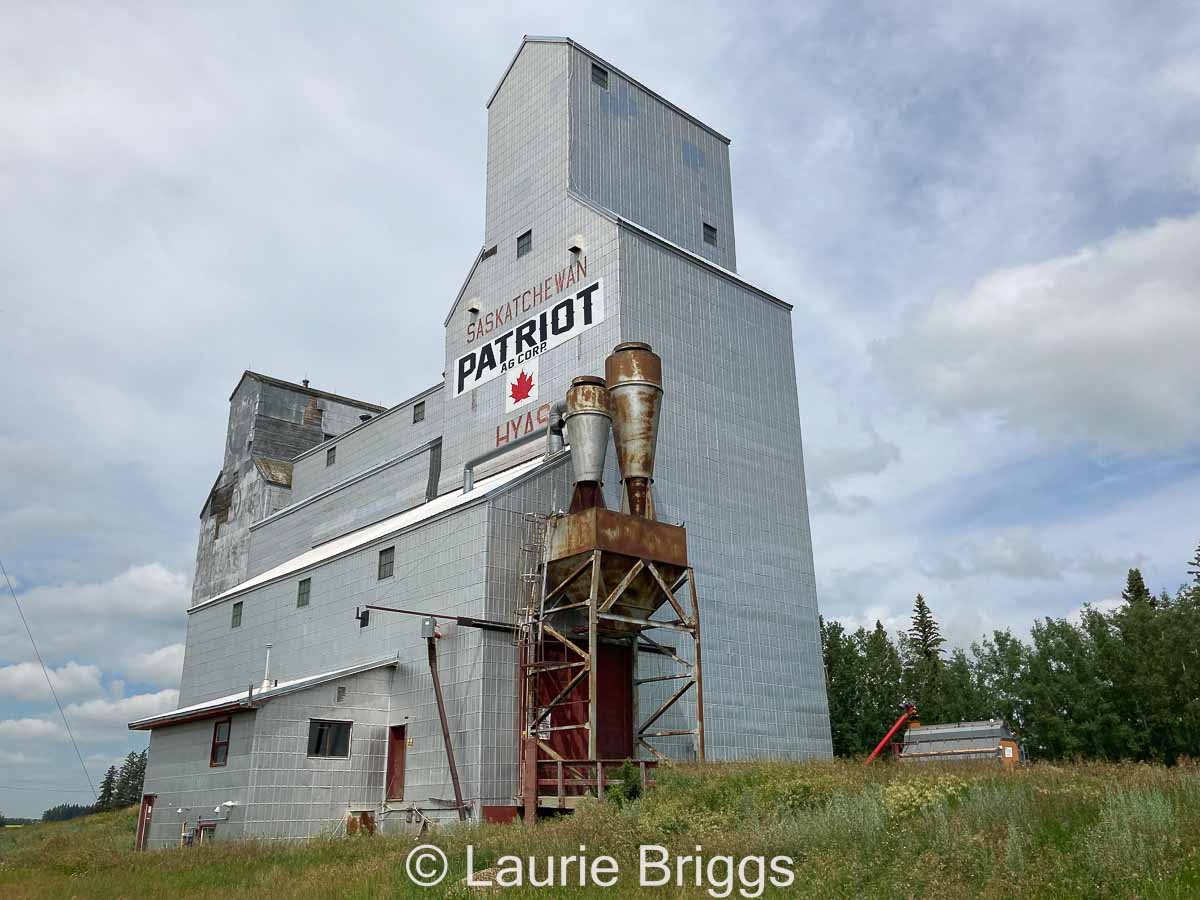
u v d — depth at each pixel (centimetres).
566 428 3222
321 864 2133
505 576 2961
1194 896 1280
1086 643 5797
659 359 3173
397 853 2073
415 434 4772
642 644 3023
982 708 6153
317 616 3647
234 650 4134
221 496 6419
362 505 4769
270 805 2795
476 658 2855
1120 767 2239
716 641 3322
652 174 4219
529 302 3834
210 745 3042
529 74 4209
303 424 6456
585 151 3944
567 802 2538
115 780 10981
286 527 5422
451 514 3116
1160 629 5275
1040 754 5719
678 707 3125
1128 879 1355
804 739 3472
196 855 2412
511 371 3831
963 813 1734
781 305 4119
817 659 3647
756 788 2147
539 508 3103
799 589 3691
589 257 3609
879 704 5859
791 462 3872
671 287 3644
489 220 4188
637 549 2841
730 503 3547
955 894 1371
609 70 4194
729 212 4559
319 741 2944
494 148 4291
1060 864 1434
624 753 2939
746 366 3841
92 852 2716
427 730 2953
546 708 2755
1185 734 5053
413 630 3133
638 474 3033
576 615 3000
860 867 1551
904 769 2353
